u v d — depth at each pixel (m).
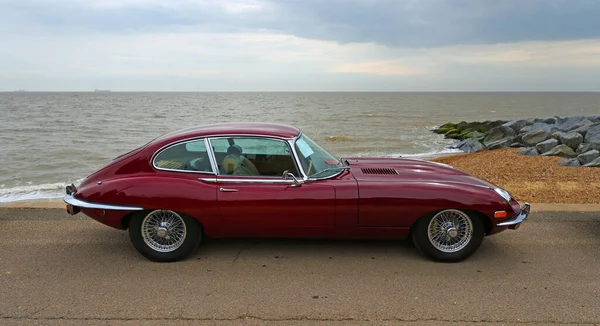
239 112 56.69
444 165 4.78
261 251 4.24
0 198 10.02
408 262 3.97
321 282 3.55
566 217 5.29
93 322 2.94
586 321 2.94
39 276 3.69
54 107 70.50
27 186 11.55
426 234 3.91
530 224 5.04
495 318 2.98
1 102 97.38
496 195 3.87
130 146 20.19
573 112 61.81
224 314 3.04
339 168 4.28
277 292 3.37
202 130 4.15
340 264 3.92
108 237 4.69
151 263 3.97
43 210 5.68
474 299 3.25
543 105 93.19
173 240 3.99
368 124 36.25
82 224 5.12
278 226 3.93
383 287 3.46
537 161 11.94
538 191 7.66
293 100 129.50
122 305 3.17
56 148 19.16
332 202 3.83
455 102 112.81
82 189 3.99
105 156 16.98
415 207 3.82
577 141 14.08
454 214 3.91
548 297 3.28
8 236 4.70
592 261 3.97
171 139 4.06
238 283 3.54
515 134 19.67
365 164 4.65
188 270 3.81
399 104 94.62
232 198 3.84
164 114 50.91
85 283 3.55
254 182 3.89
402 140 24.25
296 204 3.83
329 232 3.98
